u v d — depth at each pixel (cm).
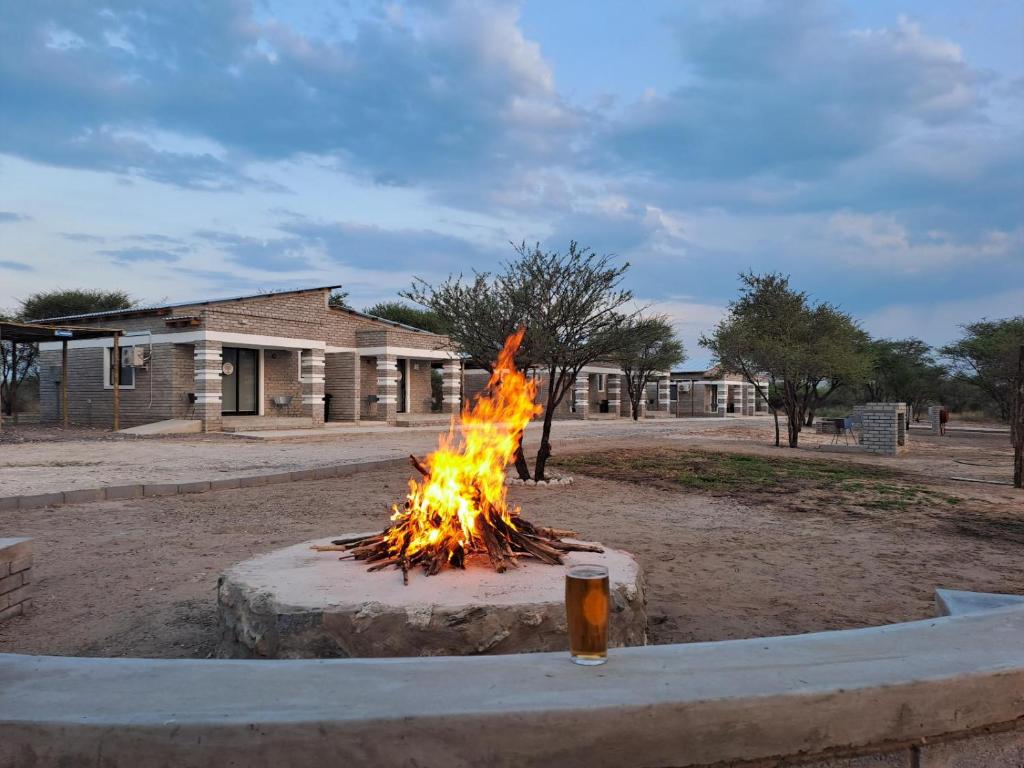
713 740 242
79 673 267
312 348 2953
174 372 2619
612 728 235
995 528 987
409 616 388
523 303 1344
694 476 1486
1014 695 275
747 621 560
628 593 439
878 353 4691
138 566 708
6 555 541
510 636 394
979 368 3881
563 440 2416
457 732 229
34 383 4394
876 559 789
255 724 225
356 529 904
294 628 389
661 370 4794
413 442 2250
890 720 258
